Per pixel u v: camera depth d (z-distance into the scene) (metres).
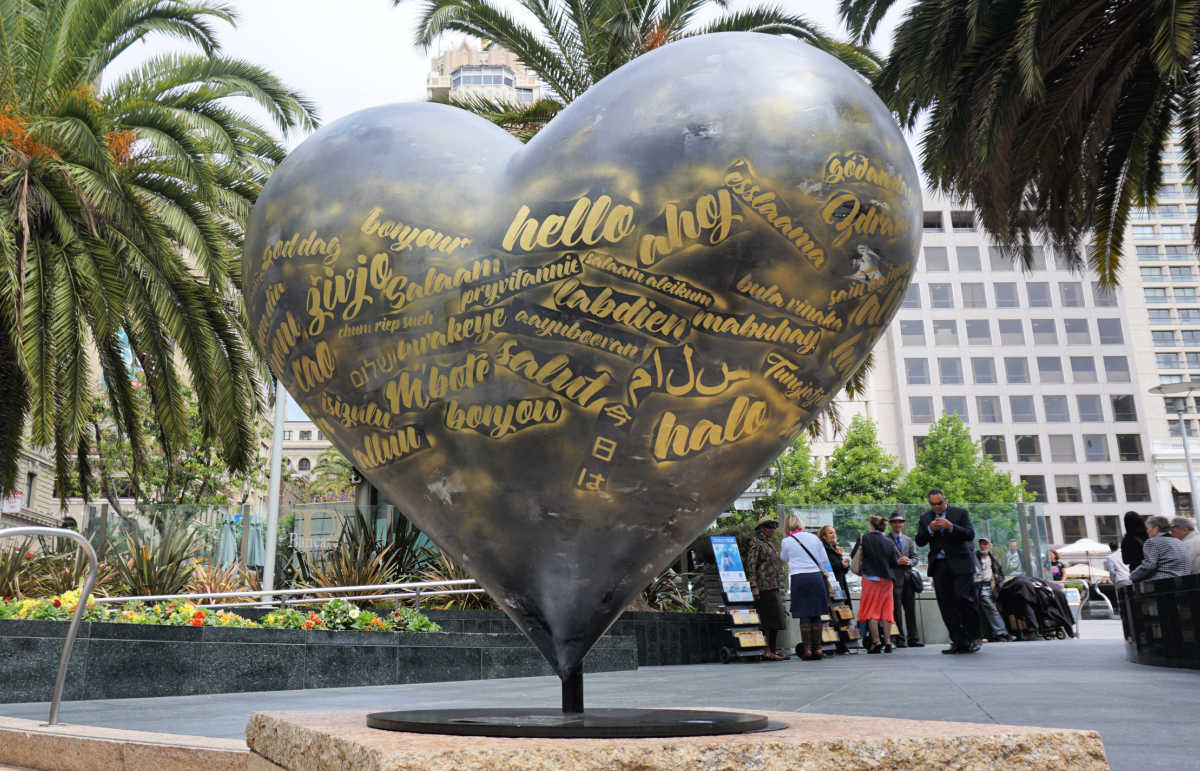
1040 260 67.44
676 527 1.49
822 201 1.40
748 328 1.40
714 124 1.40
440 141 1.60
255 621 9.02
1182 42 7.57
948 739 1.26
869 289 1.46
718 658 11.95
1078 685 5.19
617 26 12.16
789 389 1.45
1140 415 65.06
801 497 45.34
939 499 9.59
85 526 12.46
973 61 9.10
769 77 1.45
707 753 1.18
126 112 10.21
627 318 1.39
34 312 9.16
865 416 64.38
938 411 64.44
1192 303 74.19
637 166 1.40
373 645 8.20
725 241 1.38
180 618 7.85
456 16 12.98
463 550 1.55
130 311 11.30
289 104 11.85
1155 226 75.75
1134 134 10.71
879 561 10.66
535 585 1.51
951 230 67.56
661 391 1.40
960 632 9.35
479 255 1.47
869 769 1.23
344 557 11.50
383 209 1.54
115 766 3.18
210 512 13.00
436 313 1.48
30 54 10.89
